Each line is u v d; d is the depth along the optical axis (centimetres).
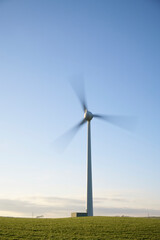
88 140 6856
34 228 4625
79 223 5191
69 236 4103
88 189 6656
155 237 4203
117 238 4069
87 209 6588
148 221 5528
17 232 4262
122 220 5575
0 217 6397
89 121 6906
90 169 6762
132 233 4397
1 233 4150
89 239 3953
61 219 5909
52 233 4275
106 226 4872
